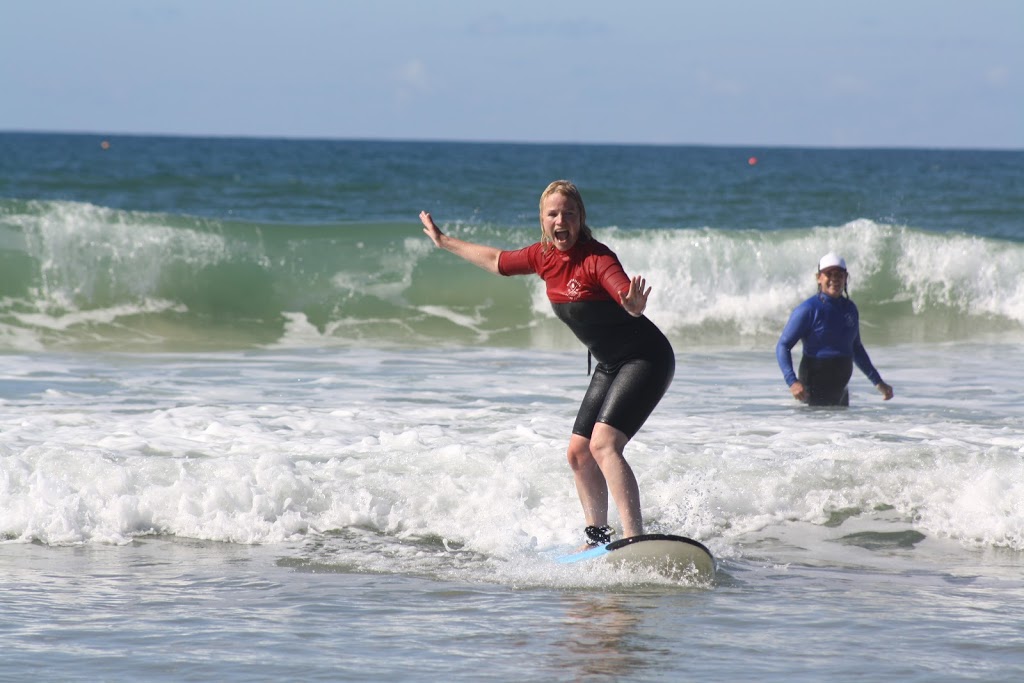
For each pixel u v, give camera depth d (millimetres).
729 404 30875
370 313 47438
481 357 40156
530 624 15219
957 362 40281
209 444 23797
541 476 21172
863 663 13789
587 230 17234
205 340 43844
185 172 189500
